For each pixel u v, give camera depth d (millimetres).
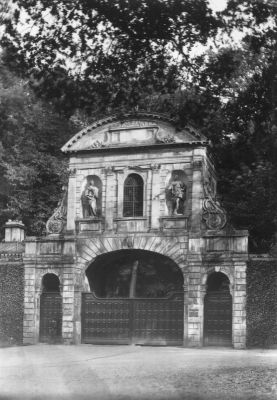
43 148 25594
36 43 15570
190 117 19234
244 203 45438
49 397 15273
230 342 44844
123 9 15109
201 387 16656
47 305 50000
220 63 16406
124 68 16203
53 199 39969
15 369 17766
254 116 18453
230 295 45719
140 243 48594
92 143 50750
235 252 45531
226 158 43250
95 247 49562
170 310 47344
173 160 48844
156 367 21375
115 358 28922
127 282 51719
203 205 47562
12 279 50188
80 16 15406
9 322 49406
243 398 15898
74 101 16594
